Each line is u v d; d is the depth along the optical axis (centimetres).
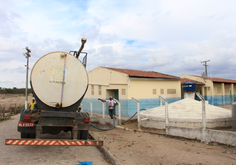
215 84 2222
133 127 967
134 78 1372
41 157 514
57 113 487
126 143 666
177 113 863
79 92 520
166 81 1620
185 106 921
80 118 549
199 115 820
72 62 523
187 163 467
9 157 509
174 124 815
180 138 710
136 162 476
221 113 858
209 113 844
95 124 1139
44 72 499
